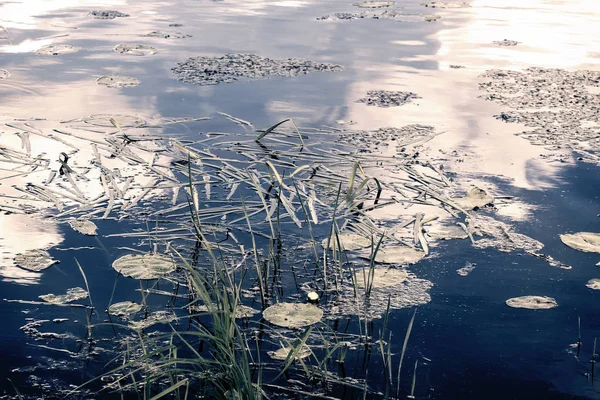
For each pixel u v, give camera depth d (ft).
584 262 9.59
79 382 7.00
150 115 14.39
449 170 12.30
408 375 7.30
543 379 7.32
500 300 8.70
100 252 9.43
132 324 7.95
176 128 13.73
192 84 16.61
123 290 8.60
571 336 8.04
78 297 8.43
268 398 6.82
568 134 14.14
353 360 7.51
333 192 11.29
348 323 8.14
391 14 26.08
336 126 14.16
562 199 11.37
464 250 9.84
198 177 11.69
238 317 8.11
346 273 9.18
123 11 25.00
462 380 7.26
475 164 12.60
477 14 26.53
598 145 13.62
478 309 8.49
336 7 27.30
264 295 8.61
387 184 11.67
